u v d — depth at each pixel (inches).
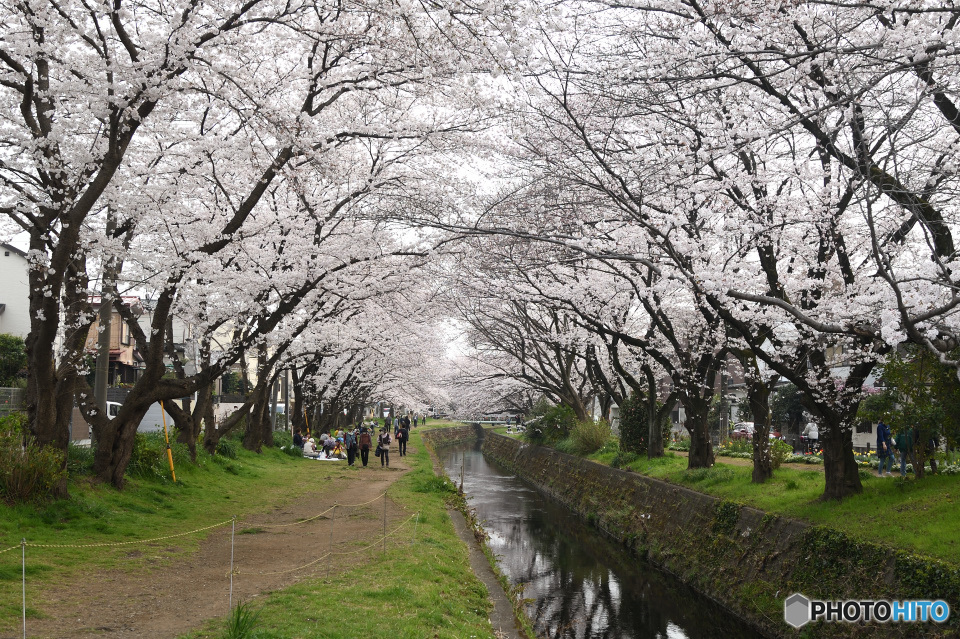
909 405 389.4
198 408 679.1
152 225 458.0
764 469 510.6
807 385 387.9
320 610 259.1
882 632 292.0
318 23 372.5
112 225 457.4
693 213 429.7
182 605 261.1
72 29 327.0
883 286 317.4
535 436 1277.1
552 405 1393.9
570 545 660.7
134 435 468.1
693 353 585.9
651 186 411.5
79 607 246.2
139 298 548.1
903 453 456.8
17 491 359.3
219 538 405.4
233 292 502.0
